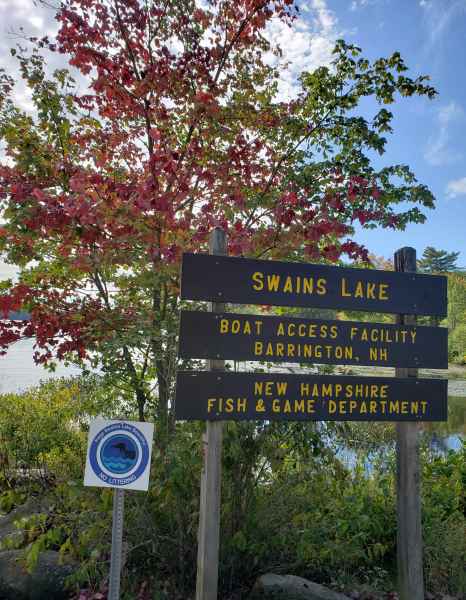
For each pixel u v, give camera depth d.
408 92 4.64
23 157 4.03
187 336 3.06
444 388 3.48
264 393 3.14
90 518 3.57
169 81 4.60
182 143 5.00
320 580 3.79
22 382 11.68
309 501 3.98
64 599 3.45
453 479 5.16
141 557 3.82
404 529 3.38
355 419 3.29
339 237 4.43
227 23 4.93
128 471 2.55
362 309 3.39
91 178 3.84
